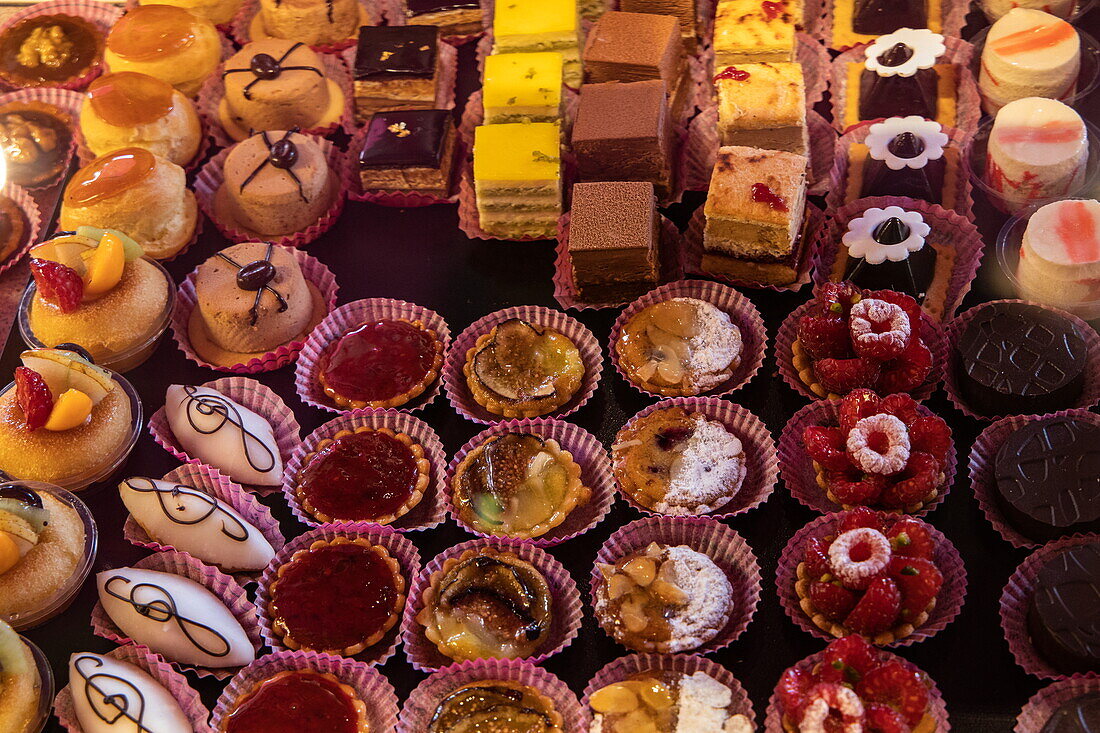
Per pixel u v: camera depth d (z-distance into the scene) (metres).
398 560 0.51
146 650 0.49
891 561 0.46
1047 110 0.58
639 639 0.48
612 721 0.46
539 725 0.47
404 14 0.68
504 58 0.61
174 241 0.60
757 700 0.47
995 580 0.49
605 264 0.55
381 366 0.55
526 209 0.58
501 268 0.59
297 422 0.55
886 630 0.47
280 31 0.66
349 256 0.60
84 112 0.62
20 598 0.50
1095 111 0.61
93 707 0.47
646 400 0.55
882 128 0.59
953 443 0.52
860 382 0.51
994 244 0.58
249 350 0.57
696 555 0.49
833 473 0.50
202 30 0.65
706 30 0.66
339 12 0.66
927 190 0.58
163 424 0.55
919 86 0.61
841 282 0.54
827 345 0.52
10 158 0.64
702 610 0.48
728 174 0.55
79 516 0.53
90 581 0.52
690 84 0.64
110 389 0.54
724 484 0.51
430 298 0.58
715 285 0.56
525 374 0.54
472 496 0.52
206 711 0.48
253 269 0.56
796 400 0.54
